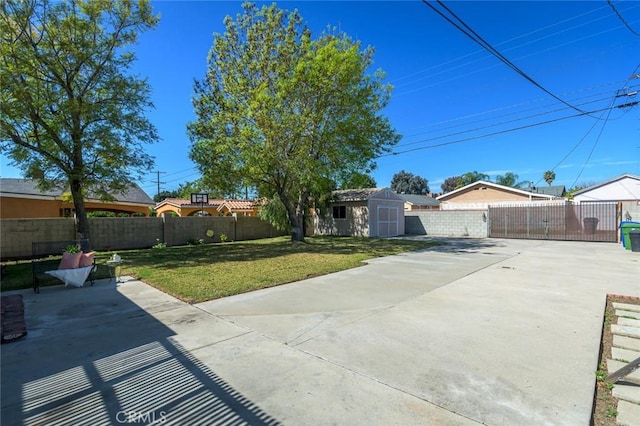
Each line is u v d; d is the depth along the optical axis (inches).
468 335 158.6
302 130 539.5
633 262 383.2
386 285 269.6
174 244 645.9
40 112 420.2
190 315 195.9
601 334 159.9
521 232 733.9
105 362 135.0
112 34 458.6
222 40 654.5
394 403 103.3
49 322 185.3
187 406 103.9
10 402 106.7
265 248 559.8
